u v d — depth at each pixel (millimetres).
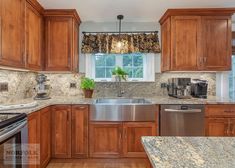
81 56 3883
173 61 3402
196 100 3189
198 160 894
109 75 3992
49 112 3027
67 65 3438
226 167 820
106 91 3859
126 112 3104
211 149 1042
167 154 971
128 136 3119
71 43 3428
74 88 3865
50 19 3422
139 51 3764
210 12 3373
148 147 1078
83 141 3143
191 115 3072
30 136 2201
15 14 2389
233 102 3055
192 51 3412
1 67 2410
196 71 3580
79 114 3137
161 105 3090
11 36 2285
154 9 3316
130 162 3156
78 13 3480
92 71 3955
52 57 3434
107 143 3133
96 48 3773
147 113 3107
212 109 3070
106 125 3125
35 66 3043
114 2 3031
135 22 3889
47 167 2975
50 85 3832
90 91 3600
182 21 3400
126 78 3770
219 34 3412
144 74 3969
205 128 3076
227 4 3158
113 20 3818
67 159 3180
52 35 3422
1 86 2666
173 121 3080
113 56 3988
